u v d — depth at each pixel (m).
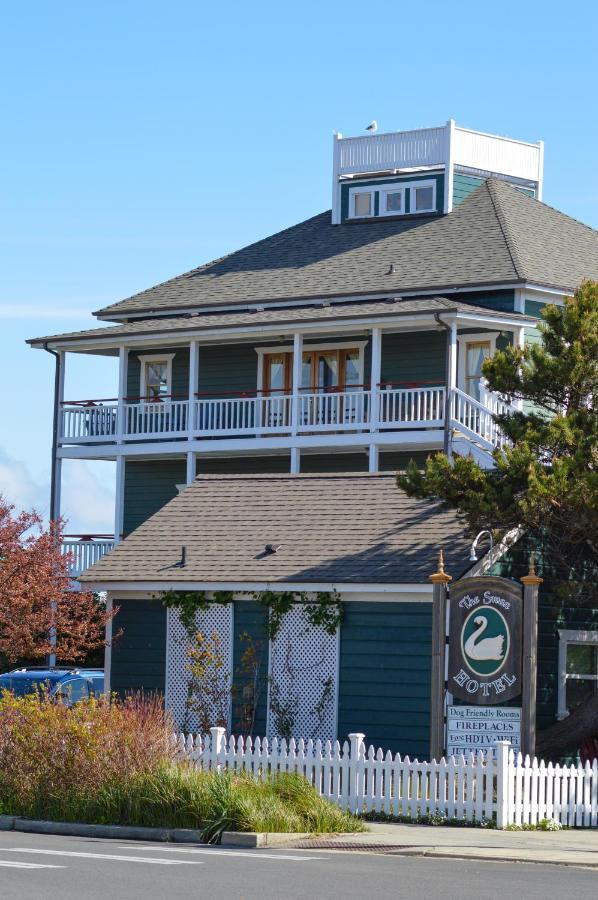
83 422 55.53
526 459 30.81
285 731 33.00
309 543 34.56
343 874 19.06
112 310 58.09
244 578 33.66
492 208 56.34
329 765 27.31
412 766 26.58
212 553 35.38
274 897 16.39
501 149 59.81
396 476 34.72
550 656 33.69
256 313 53.72
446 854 22.23
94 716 26.31
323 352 53.62
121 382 54.81
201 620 34.75
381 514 35.03
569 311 32.88
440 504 32.53
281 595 33.44
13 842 22.34
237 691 33.94
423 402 50.75
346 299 53.31
